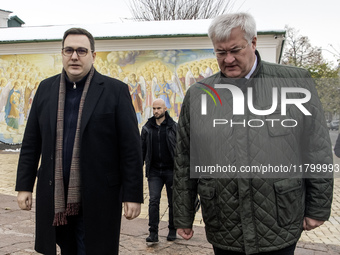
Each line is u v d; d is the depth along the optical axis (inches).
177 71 462.3
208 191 92.2
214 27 88.7
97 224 105.7
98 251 105.7
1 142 507.2
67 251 116.1
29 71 495.8
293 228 88.4
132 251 179.8
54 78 114.5
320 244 198.7
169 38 458.0
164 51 462.6
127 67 470.3
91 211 104.9
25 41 484.1
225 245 90.5
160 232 209.9
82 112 106.3
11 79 501.0
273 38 435.2
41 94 113.3
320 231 224.8
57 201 105.8
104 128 107.0
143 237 200.2
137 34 455.5
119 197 111.2
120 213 111.7
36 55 492.7
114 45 470.3
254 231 87.1
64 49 108.2
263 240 87.0
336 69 856.3
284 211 87.0
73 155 105.8
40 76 493.7
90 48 110.5
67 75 111.3
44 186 107.7
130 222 226.1
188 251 180.5
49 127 108.5
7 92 503.2
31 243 185.2
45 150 108.5
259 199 87.0
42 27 517.7
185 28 457.7
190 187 100.1
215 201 91.4
